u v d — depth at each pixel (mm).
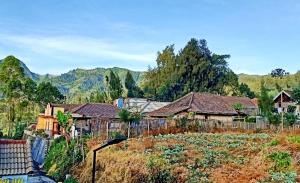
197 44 106062
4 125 90812
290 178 23562
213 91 104750
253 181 23594
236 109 63938
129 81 115250
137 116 46375
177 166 27703
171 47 117812
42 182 35188
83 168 35281
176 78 103812
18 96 88688
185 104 57812
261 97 50375
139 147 34969
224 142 36625
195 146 34656
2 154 20328
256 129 46750
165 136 41500
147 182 27172
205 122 48438
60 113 47500
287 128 44562
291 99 68812
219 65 108250
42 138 54250
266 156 27312
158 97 105312
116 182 29266
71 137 45438
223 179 24766
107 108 61688
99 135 43594
